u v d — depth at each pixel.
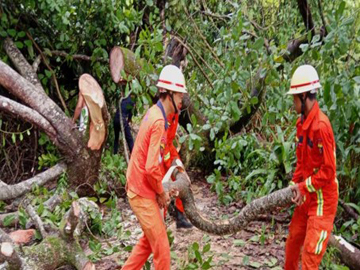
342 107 4.87
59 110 6.15
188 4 8.02
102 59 7.47
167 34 6.73
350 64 5.11
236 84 5.61
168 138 4.32
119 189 6.93
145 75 5.94
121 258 5.00
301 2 6.25
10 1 6.82
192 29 7.80
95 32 7.44
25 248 4.48
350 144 5.18
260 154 6.19
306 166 3.84
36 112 5.98
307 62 5.69
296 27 7.71
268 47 6.63
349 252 4.54
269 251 5.07
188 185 4.36
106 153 7.12
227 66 5.70
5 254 3.91
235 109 5.68
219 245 5.28
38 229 5.23
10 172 7.26
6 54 6.98
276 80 5.60
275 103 5.63
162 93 3.83
